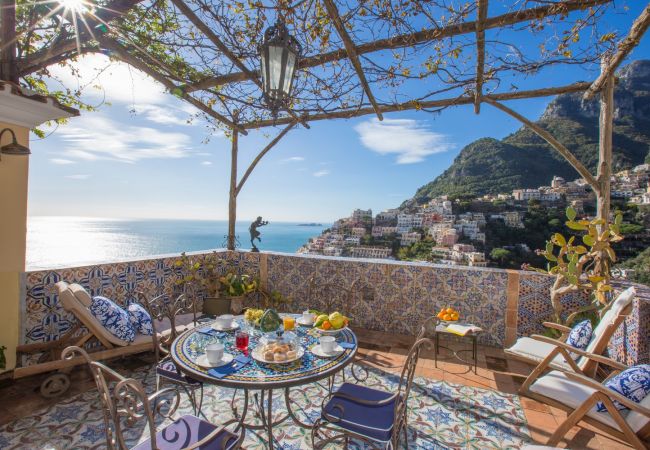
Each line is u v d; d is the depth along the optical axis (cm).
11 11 250
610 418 192
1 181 284
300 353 190
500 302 392
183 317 367
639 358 265
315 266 471
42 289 316
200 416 245
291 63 236
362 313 449
